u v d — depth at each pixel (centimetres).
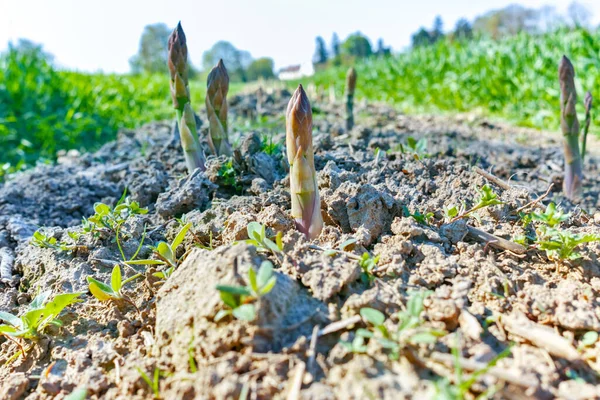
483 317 24
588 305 24
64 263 34
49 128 117
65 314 29
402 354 20
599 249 29
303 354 21
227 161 42
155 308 28
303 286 25
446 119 121
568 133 51
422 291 24
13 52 142
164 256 30
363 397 18
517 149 76
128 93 177
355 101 174
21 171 78
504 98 143
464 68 160
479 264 28
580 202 51
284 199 36
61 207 52
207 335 22
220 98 45
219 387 19
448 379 19
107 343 26
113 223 36
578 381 20
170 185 45
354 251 28
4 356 28
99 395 23
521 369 20
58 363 26
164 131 86
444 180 41
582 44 124
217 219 35
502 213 34
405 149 53
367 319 21
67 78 171
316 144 51
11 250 41
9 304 33
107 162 68
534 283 27
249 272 21
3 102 126
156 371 22
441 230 31
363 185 32
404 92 182
